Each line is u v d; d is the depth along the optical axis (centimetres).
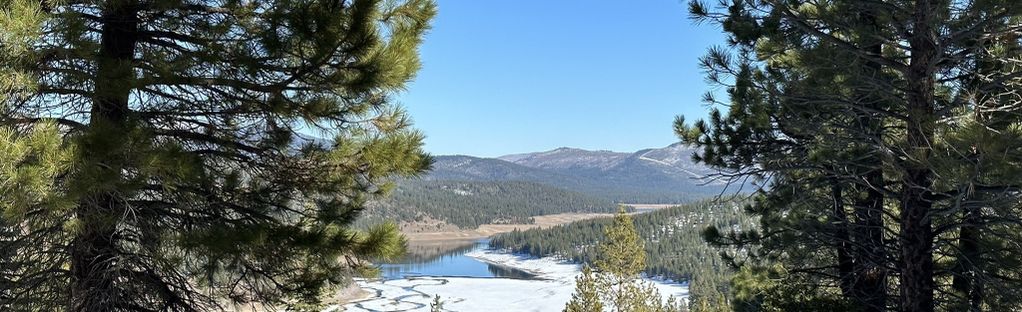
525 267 15475
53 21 453
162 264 596
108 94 499
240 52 564
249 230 562
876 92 737
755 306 1188
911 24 694
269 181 655
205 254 558
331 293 716
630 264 2397
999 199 656
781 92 839
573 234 18300
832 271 1051
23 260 562
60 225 544
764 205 1074
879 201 906
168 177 504
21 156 414
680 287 11512
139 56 584
